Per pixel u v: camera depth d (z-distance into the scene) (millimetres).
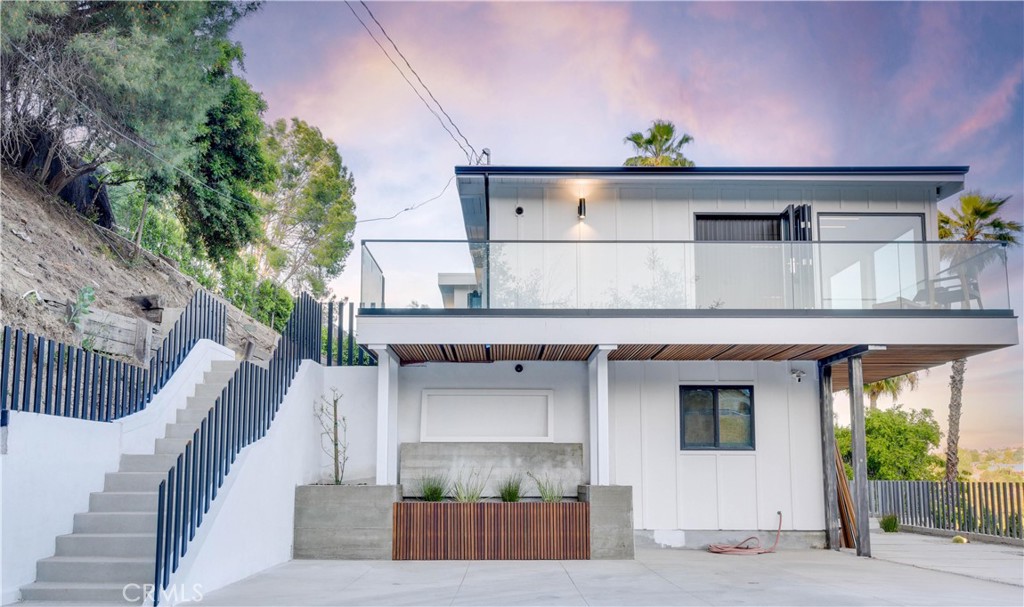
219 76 26047
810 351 12859
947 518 16484
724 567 10922
